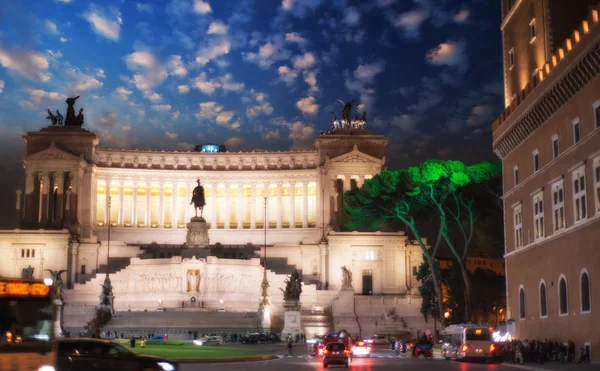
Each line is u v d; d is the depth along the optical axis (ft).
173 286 518.37
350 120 655.35
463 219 454.81
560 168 251.39
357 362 256.93
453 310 453.17
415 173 428.56
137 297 522.06
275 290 530.27
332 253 562.66
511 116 300.40
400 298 499.92
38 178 615.16
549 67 259.19
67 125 642.22
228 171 654.53
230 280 523.70
